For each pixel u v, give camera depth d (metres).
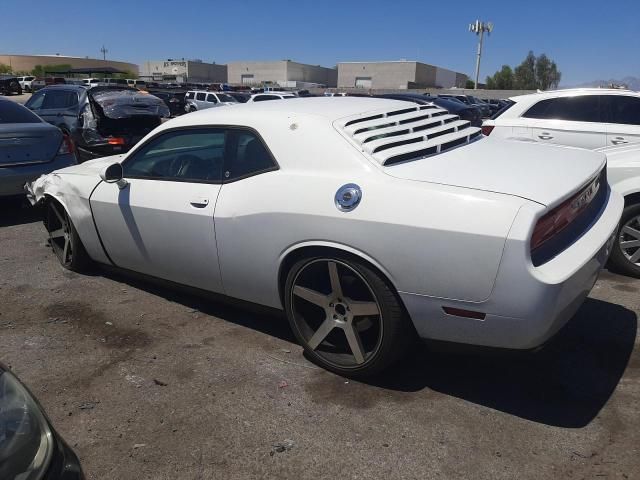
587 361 3.20
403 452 2.46
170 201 3.51
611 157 4.60
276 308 3.27
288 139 3.09
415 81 86.69
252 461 2.42
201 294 3.71
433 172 2.76
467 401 2.83
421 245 2.53
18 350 3.39
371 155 2.85
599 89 6.81
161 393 2.93
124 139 9.56
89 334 3.60
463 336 2.61
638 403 2.79
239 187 3.20
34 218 6.62
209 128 3.46
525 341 2.46
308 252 2.94
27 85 52.84
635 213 4.38
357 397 2.88
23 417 1.48
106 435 2.60
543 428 2.60
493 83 89.12
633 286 4.31
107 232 4.03
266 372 3.12
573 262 2.49
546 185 2.62
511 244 2.35
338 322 2.97
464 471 2.34
